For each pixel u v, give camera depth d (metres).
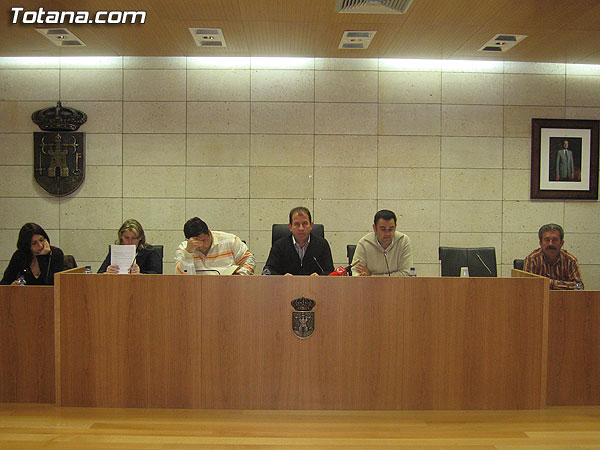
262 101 5.61
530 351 3.01
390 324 2.98
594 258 5.71
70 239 5.64
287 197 5.65
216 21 4.46
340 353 2.98
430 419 2.88
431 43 5.02
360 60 5.62
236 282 2.97
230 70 5.60
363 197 5.67
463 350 2.99
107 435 2.67
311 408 2.99
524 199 5.74
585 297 3.10
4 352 3.09
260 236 5.66
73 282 2.99
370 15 4.30
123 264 3.17
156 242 5.64
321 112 5.62
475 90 5.67
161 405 3.00
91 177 5.62
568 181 5.72
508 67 5.68
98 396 3.01
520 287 2.99
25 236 3.69
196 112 5.60
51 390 3.09
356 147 5.65
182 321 2.98
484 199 5.72
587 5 4.05
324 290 2.97
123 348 2.99
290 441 2.62
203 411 2.96
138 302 2.98
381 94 5.64
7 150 5.60
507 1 3.98
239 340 2.98
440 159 5.68
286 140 5.63
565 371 3.11
